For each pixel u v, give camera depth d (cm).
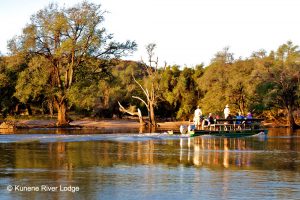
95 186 1761
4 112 8250
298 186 1798
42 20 6419
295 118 7744
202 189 1731
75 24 6412
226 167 2267
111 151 2936
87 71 6756
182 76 8844
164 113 9350
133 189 1719
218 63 7256
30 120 7388
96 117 8800
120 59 7019
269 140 4062
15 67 6831
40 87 6550
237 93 7188
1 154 2708
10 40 6519
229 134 4494
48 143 3503
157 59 7069
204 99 7306
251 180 1912
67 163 2338
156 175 2005
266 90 7088
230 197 1612
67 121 6700
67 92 6500
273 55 7294
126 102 9200
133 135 4431
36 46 6431
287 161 2519
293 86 7112
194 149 3127
